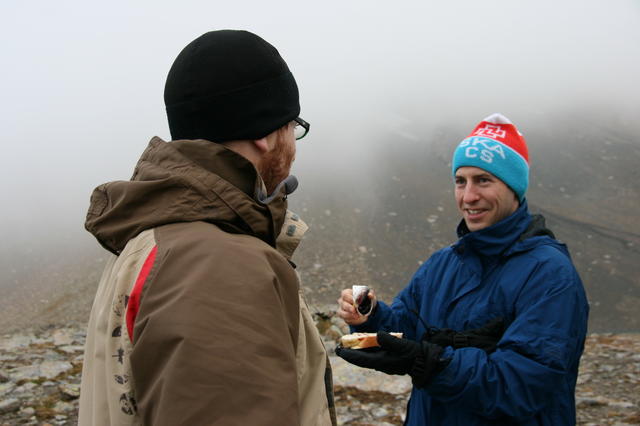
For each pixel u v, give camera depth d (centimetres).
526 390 194
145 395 96
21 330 1527
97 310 126
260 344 95
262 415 89
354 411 541
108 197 128
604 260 2223
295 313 115
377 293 1920
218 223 116
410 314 255
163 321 95
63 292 1984
